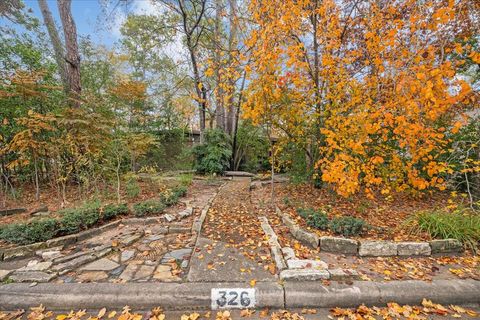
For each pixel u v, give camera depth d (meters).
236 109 9.77
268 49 3.59
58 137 5.33
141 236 3.21
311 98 4.48
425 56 3.04
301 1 3.67
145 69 11.55
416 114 2.72
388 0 3.65
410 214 4.15
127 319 1.88
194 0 7.21
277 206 4.50
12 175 5.58
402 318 1.92
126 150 5.83
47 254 2.68
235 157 10.25
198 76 8.25
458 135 4.10
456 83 2.55
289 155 5.44
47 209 4.37
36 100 5.64
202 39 8.30
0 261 2.60
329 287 2.16
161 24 8.48
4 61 5.78
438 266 2.54
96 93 7.67
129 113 8.66
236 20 5.50
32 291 2.07
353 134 3.37
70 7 6.62
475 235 2.93
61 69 6.99
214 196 5.49
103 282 2.20
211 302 2.05
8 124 5.40
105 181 5.68
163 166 10.37
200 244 2.98
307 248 2.91
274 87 4.02
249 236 3.25
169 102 11.21
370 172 3.41
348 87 3.94
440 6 2.86
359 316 1.93
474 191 4.30
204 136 9.05
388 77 3.24
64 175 5.50
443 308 2.01
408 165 3.35
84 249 2.83
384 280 2.27
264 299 2.07
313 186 5.38
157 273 2.36
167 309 2.03
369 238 3.06
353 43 4.44
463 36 3.42
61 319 1.89
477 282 2.24
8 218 3.92
